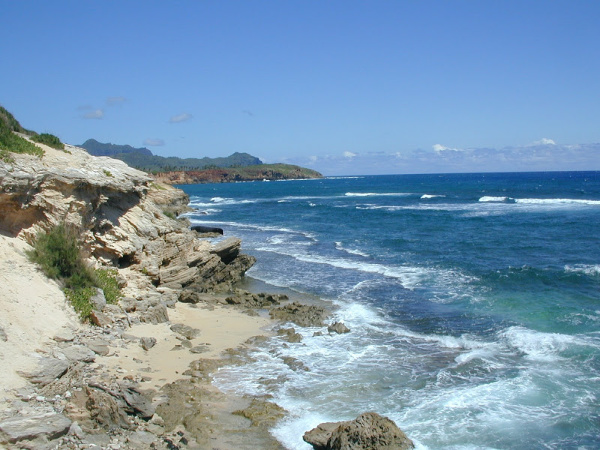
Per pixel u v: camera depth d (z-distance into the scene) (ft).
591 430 35.09
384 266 96.53
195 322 59.98
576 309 63.93
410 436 34.24
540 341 52.34
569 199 246.27
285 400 39.40
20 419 29.12
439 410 38.04
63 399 33.47
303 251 116.47
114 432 31.68
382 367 46.65
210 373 44.01
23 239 53.57
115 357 43.62
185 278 77.10
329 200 312.91
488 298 71.10
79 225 59.21
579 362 46.83
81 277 53.57
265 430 34.65
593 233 130.41
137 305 58.23
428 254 107.76
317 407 38.40
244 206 276.62
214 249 86.02
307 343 53.26
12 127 71.56
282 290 80.02
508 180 583.17
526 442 33.71
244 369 45.44
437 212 202.18
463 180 637.71
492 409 38.14
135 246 68.54
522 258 99.96
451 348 51.85
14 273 46.39
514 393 40.78
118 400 33.76
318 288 80.53
